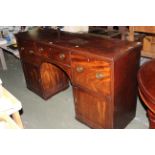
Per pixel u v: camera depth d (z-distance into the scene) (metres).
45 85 2.30
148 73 1.20
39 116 2.10
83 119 1.86
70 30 2.09
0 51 3.23
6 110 1.21
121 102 1.56
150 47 1.86
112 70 1.31
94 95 1.56
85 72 1.51
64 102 2.32
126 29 1.90
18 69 3.36
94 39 1.74
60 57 1.69
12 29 3.10
